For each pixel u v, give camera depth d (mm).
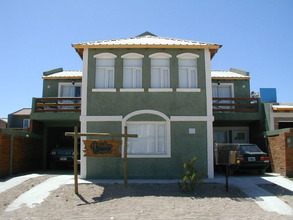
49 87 20078
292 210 9297
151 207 9367
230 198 10469
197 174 11711
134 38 16750
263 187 11852
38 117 17672
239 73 21312
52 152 17516
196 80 14523
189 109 14164
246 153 14461
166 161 13797
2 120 29859
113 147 11367
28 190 11305
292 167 13844
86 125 14008
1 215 8750
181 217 8469
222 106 19594
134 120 14039
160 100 14188
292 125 19188
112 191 11180
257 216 8641
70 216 8562
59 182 12523
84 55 14492
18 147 15617
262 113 18000
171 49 14609
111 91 14211
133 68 14586
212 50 14898
